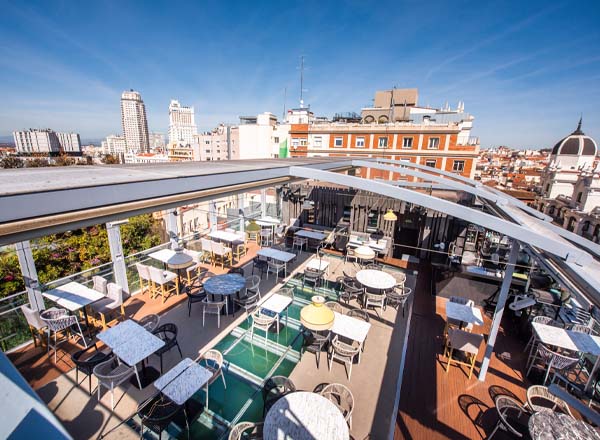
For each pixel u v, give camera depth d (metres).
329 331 6.68
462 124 39.34
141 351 4.93
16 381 1.37
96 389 5.20
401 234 13.06
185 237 10.80
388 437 4.72
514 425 4.91
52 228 2.59
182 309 7.94
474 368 6.31
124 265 8.25
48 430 1.18
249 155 51.44
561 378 5.70
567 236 5.31
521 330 7.53
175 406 4.36
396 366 6.27
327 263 9.99
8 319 6.16
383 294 8.29
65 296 6.34
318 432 3.72
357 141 34.91
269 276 10.20
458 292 9.26
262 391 5.11
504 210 6.80
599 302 3.15
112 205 3.02
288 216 14.95
